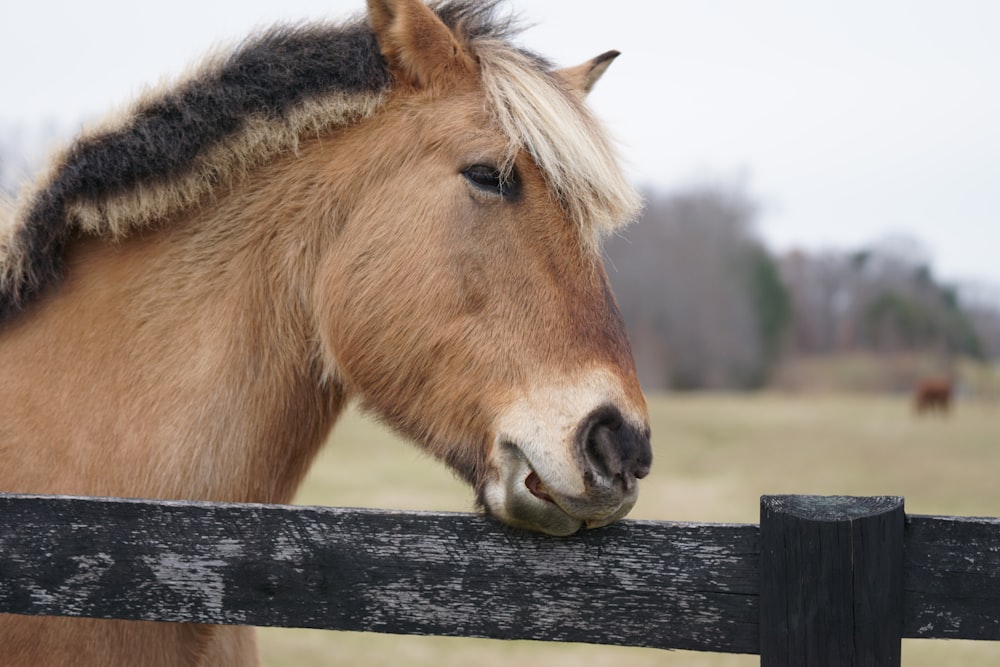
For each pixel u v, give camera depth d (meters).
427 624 1.97
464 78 2.54
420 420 2.40
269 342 2.51
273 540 1.99
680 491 13.30
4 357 2.43
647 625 1.92
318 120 2.52
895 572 1.80
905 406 43.16
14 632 2.22
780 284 64.69
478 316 2.33
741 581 1.88
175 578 2.00
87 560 2.01
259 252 2.51
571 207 2.37
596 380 2.22
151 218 2.46
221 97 2.47
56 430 2.35
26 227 2.42
